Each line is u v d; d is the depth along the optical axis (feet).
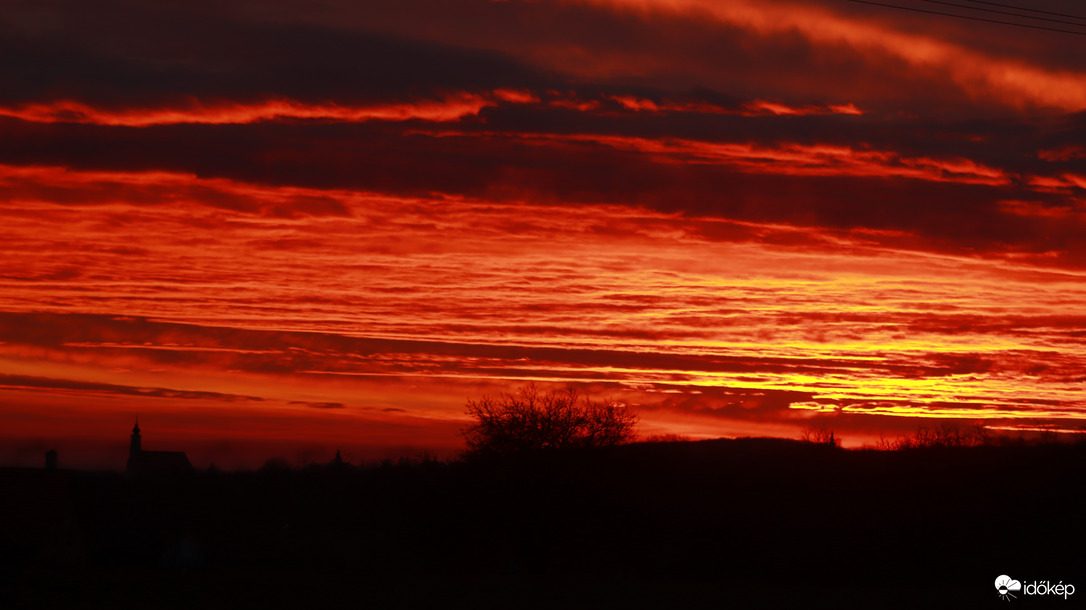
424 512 565.53
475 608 350.84
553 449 559.79
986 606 360.89
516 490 536.83
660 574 520.01
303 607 347.56
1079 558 532.32
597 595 383.45
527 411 565.53
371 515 650.43
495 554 544.62
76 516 537.24
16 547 486.79
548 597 375.45
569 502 543.80
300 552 585.22
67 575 402.93
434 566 550.77
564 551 546.26
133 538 609.42
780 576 520.83
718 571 529.86
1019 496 640.99
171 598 357.61
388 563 559.38
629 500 607.78
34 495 518.78
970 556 545.85
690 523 598.75
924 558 548.31
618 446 597.52
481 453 559.38
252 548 593.83
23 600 346.13
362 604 354.33
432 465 654.12
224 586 387.14
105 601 348.79
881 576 521.65
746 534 591.37
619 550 549.13
